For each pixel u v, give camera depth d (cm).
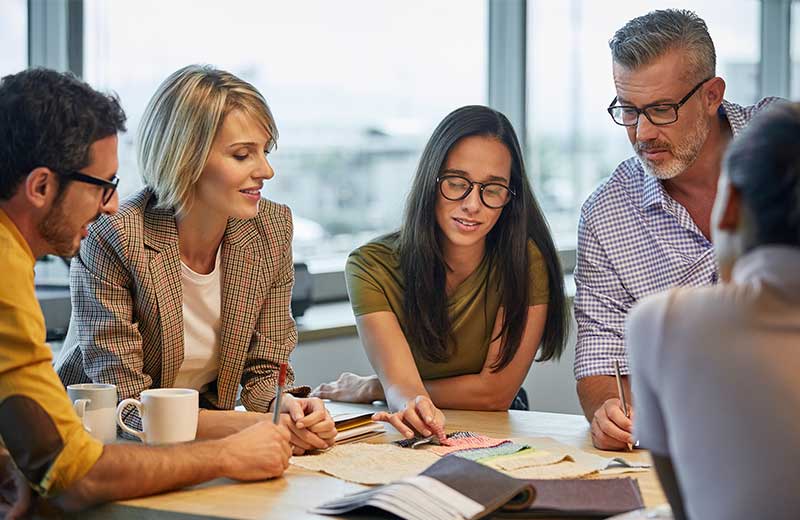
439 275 246
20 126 164
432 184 237
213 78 212
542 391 412
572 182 482
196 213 218
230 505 166
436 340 247
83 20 323
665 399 125
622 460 189
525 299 247
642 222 246
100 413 195
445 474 165
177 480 171
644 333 127
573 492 165
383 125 407
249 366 237
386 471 185
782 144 119
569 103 475
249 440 180
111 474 166
